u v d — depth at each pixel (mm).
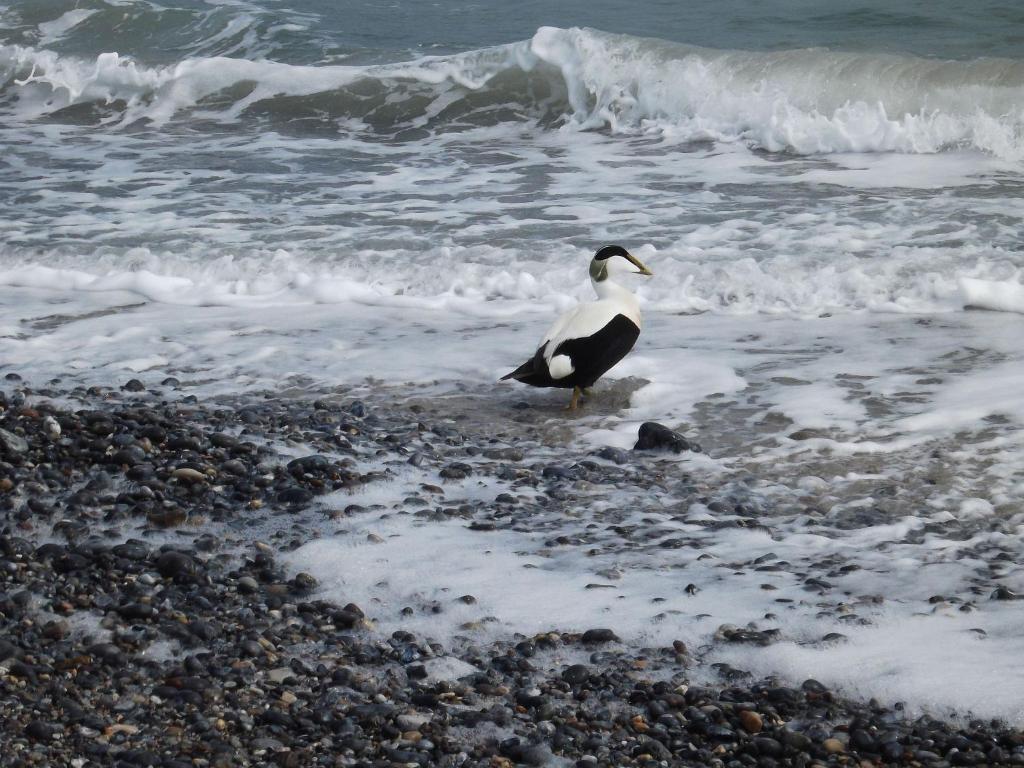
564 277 14297
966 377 10875
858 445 9500
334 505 8602
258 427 10086
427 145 21938
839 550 7723
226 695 6062
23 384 11438
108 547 7770
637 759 5523
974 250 14133
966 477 8852
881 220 15695
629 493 8828
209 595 7203
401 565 7570
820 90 20531
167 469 9008
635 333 10234
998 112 19250
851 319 12883
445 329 13109
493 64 23562
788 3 29078
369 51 26781
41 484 8820
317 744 5660
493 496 8781
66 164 20812
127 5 29719
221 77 25188
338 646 6578
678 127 21344
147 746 5586
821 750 5504
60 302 14383
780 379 11164
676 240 15297
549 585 7227
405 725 5797
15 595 7039
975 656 6082
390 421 10438
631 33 27578
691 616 6719
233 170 20188
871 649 6242
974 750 5383
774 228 15602
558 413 10625
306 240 15969
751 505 8516
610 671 6238
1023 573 7195
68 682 6156
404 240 15812
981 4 27562
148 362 12125
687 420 10312
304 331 13109
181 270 15125
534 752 5531
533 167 19844
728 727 5691
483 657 6445
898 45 24891
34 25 29203
